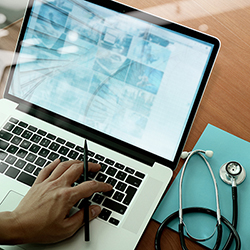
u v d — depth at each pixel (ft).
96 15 2.44
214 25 2.91
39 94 2.56
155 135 2.35
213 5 2.99
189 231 2.14
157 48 2.35
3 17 3.10
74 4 2.48
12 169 2.29
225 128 2.56
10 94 2.62
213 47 2.25
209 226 2.16
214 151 2.45
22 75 2.59
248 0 3.00
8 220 1.92
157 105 2.35
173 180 2.35
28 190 2.21
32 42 2.56
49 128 2.48
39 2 2.53
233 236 2.03
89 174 2.25
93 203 2.13
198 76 2.28
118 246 2.00
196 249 2.10
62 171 2.19
